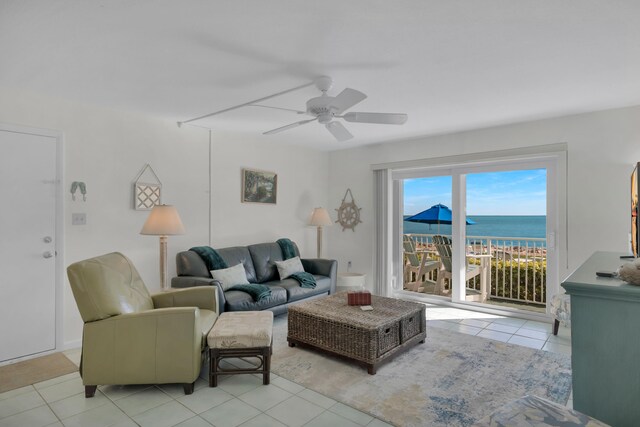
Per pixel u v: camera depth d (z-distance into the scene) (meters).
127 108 3.66
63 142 3.36
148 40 2.23
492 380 2.68
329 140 5.27
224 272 3.99
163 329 2.46
